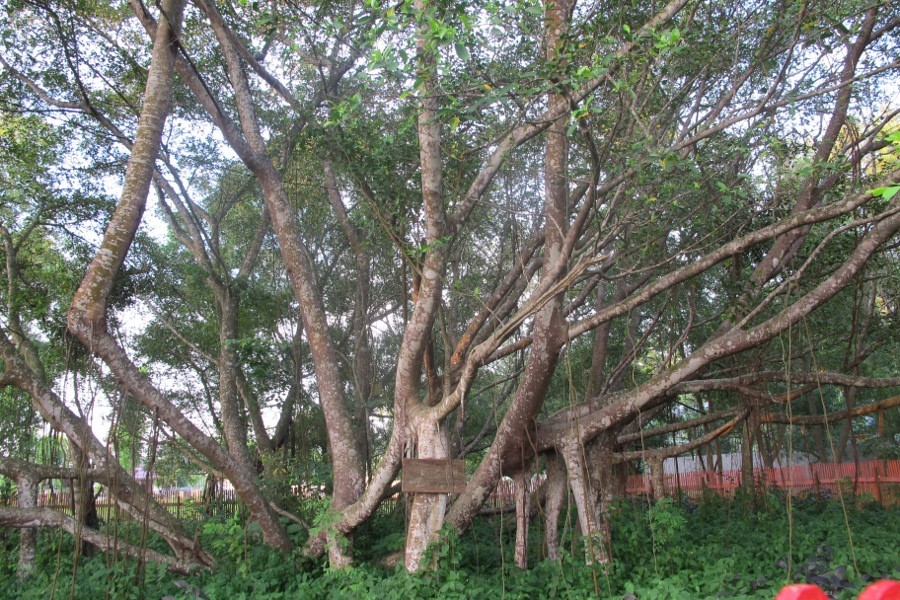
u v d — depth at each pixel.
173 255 20.41
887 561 9.22
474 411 20.22
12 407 15.06
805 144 10.69
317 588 9.50
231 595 9.26
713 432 13.80
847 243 12.12
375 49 7.82
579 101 9.37
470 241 16.73
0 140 14.23
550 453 10.80
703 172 10.72
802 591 2.45
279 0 10.95
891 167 10.38
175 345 20.45
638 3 10.31
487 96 7.64
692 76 11.12
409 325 9.97
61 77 14.31
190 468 21.98
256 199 18.78
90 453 10.30
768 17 10.67
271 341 18.19
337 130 11.00
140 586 9.73
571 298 14.98
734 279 11.75
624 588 8.92
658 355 18.05
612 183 9.99
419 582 8.65
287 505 13.12
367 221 12.13
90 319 9.20
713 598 7.79
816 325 14.55
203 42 15.38
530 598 8.96
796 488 20.89
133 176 9.85
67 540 13.48
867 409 12.51
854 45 11.05
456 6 7.83
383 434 21.50
